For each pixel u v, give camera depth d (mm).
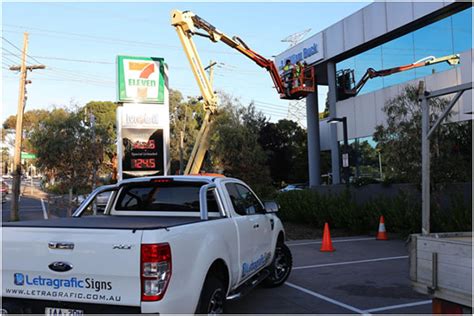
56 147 19000
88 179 19828
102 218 5770
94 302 4043
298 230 16344
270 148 45719
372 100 22719
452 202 12602
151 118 20359
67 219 5578
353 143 24156
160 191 6246
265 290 7668
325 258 10828
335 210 16031
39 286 4246
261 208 7262
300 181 45094
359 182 16812
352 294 7355
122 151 19969
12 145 76250
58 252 4184
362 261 10359
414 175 13242
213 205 5961
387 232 15000
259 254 6629
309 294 7375
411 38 20469
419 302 6848
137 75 20297
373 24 21641
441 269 4199
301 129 48500
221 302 4961
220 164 25609
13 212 25953
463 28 18016
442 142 12836
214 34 23984
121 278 3977
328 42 24906
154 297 3891
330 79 25391
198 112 58062
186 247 4305
